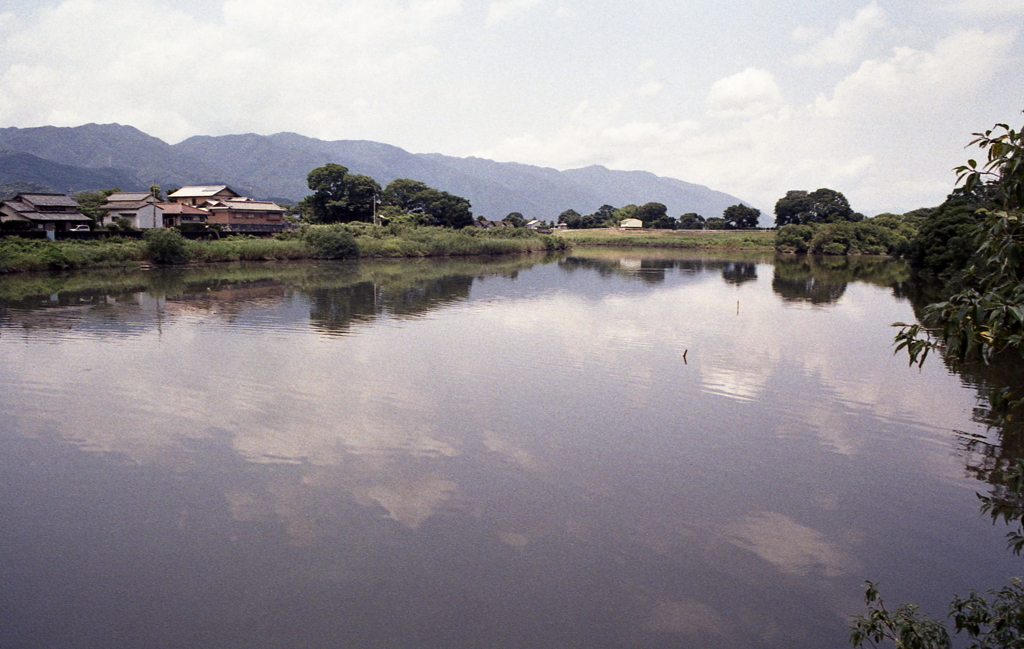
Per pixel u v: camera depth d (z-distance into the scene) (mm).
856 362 26828
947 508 14195
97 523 12766
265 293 44688
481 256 99312
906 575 11688
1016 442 17953
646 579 11406
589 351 27891
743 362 26516
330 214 111062
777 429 18734
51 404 19234
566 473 15492
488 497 14180
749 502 14297
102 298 40688
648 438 17844
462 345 28359
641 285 56812
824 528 13281
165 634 9758
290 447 16438
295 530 12633
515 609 10500
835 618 10469
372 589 10906
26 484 14266
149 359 24609
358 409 19344
